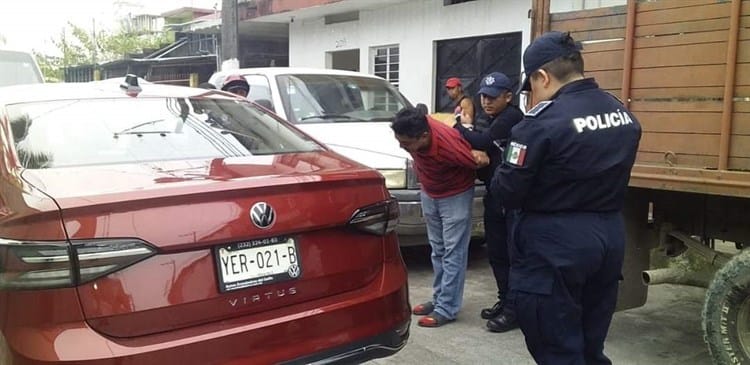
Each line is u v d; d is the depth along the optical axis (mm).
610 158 2582
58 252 2127
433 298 4676
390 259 2902
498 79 4047
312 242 2602
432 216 4289
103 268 2160
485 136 4027
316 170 2787
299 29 13375
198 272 2312
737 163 3094
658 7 3350
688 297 4957
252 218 2414
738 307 3143
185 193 2303
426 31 10328
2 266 2186
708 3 3148
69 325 2129
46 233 2143
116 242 2176
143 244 2211
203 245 2318
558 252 2590
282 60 16172
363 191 2787
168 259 2260
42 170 2568
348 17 12062
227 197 2383
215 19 16484
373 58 11688
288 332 2480
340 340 2613
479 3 9336
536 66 2707
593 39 3705
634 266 3967
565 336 2648
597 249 2596
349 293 2711
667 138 3367
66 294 2131
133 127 3027
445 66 10180
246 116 3461
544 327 2654
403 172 5172
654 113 3414
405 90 10859
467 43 9758
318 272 2607
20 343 2121
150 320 2223
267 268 2467
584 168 2545
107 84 3576
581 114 2561
